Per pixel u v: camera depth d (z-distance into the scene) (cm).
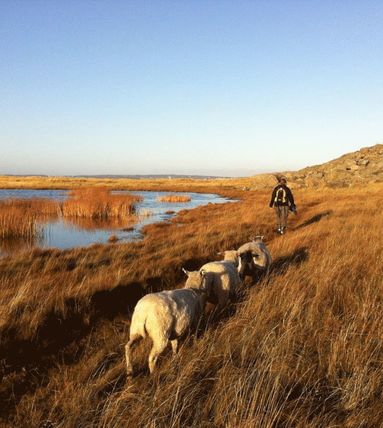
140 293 885
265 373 468
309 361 521
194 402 444
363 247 1116
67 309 726
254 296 722
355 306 691
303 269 915
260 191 5516
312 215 2283
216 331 592
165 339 537
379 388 461
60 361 592
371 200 2859
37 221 2280
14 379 536
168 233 1806
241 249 955
